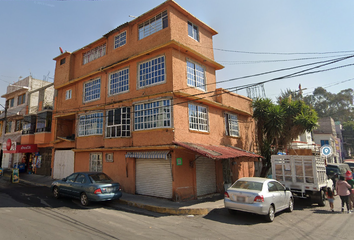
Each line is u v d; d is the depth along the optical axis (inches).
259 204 310.7
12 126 1077.1
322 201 438.6
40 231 248.5
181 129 479.5
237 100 695.1
